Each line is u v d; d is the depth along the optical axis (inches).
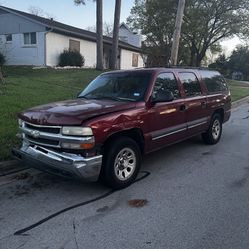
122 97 231.5
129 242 146.6
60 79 772.6
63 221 165.0
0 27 1151.0
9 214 171.8
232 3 1286.9
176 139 258.7
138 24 1384.1
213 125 318.7
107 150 198.5
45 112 200.4
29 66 1056.8
